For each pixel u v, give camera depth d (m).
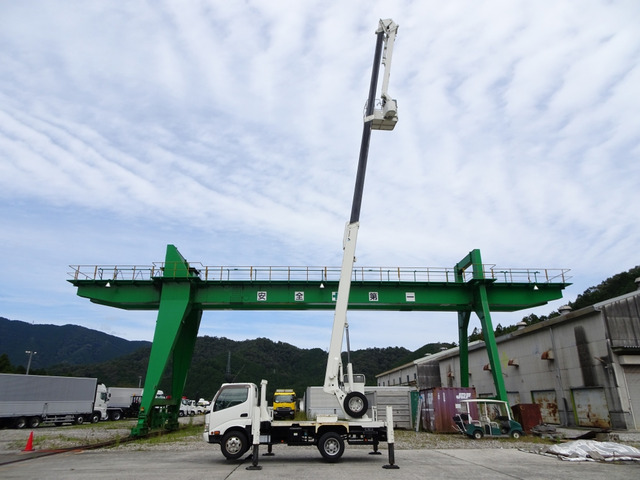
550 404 31.72
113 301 26.78
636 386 25.91
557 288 27.97
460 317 30.94
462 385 29.89
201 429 30.45
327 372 15.95
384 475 12.30
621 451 15.70
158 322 25.59
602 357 26.83
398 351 118.25
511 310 30.03
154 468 13.72
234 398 15.66
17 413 33.53
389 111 16.73
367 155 17.50
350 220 17.25
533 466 14.09
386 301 27.55
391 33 17.72
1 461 15.84
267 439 14.90
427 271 28.12
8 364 73.38
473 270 27.45
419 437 24.55
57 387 37.53
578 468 13.70
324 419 15.30
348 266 16.91
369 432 15.09
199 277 26.92
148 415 25.17
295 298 27.41
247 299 27.36
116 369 119.94
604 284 62.59
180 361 30.02
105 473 12.76
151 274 26.58
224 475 12.30
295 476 12.12
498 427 23.34
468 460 15.57
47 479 11.82
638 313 27.41
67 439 24.09
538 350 33.28
